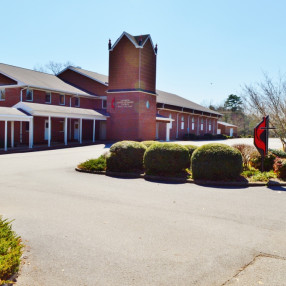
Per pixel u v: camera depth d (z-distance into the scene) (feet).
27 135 92.22
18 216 21.39
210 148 35.24
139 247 16.05
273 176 35.47
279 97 52.39
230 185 33.24
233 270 13.64
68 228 18.93
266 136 37.86
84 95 110.52
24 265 13.88
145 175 37.83
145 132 103.35
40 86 93.35
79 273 13.19
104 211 22.90
